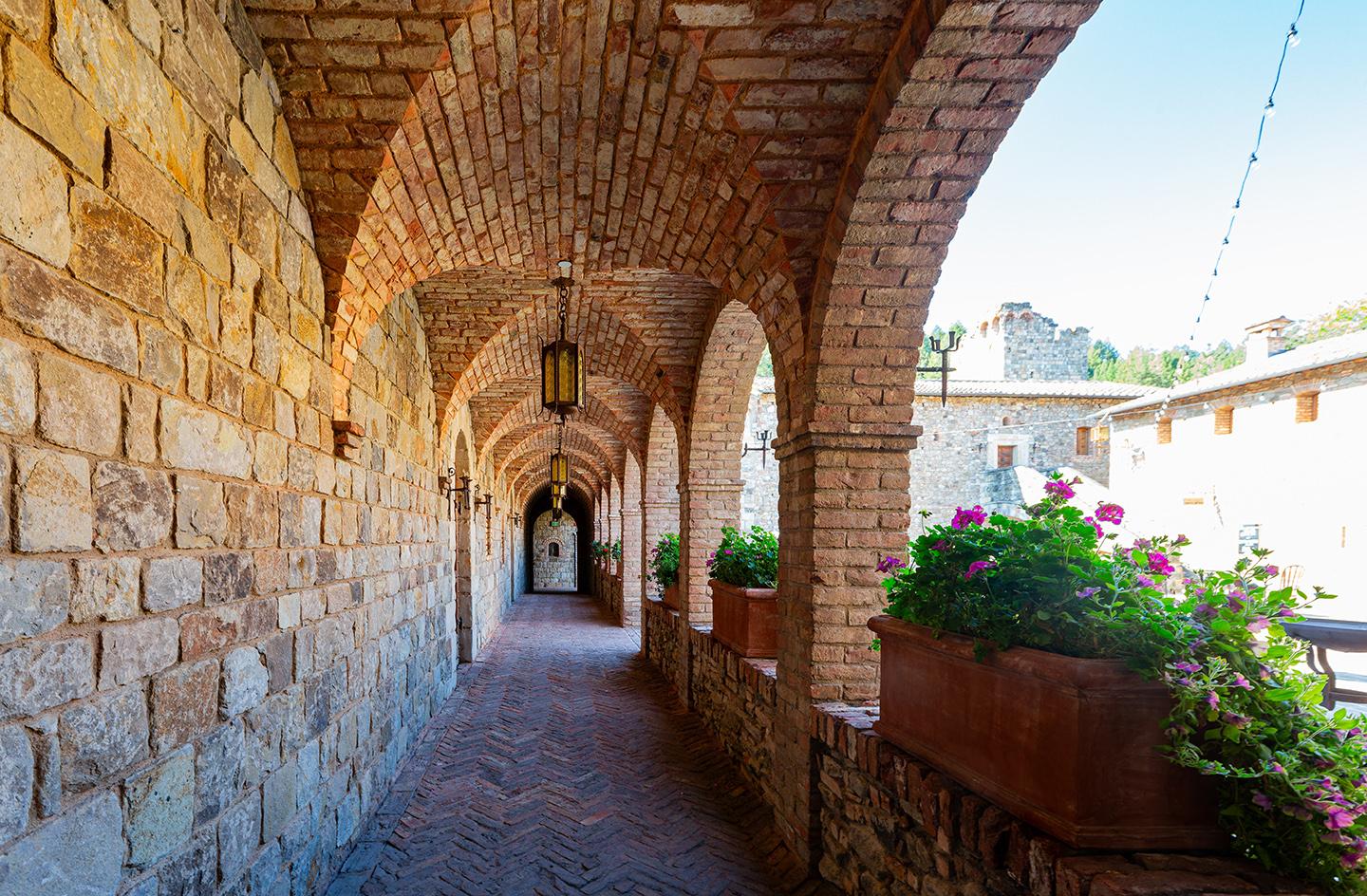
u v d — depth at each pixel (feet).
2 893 4.61
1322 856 5.33
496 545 47.57
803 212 11.53
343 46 9.26
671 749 19.95
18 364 4.86
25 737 4.87
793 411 13.34
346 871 12.46
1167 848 6.06
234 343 8.39
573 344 18.02
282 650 9.83
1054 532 7.43
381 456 15.96
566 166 12.62
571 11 8.91
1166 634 6.09
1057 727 6.35
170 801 6.84
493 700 25.75
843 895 11.00
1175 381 28.53
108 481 5.90
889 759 9.19
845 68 9.48
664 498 37.58
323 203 11.02
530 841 13.85
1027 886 6.38
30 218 5.00
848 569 12.23
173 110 7.04
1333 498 35.42
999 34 8.01
